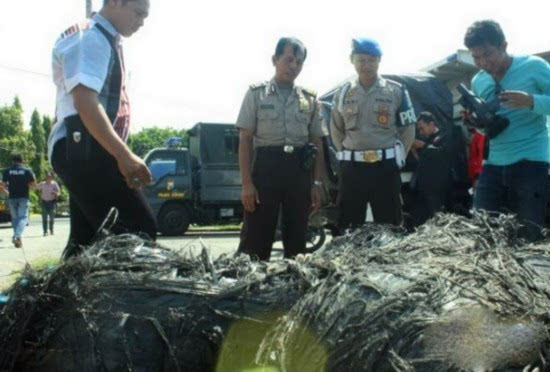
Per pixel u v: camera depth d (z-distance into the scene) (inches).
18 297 82.3
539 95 158.2
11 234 687.7
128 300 77.1
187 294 76.7
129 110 131.4
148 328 75.3
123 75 126.9
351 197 188.9
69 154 121.3
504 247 74.0
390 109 186.4
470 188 325.1
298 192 171.3
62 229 791.7
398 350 55.7
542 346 53.4
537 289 61.5
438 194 295.3
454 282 60.6
